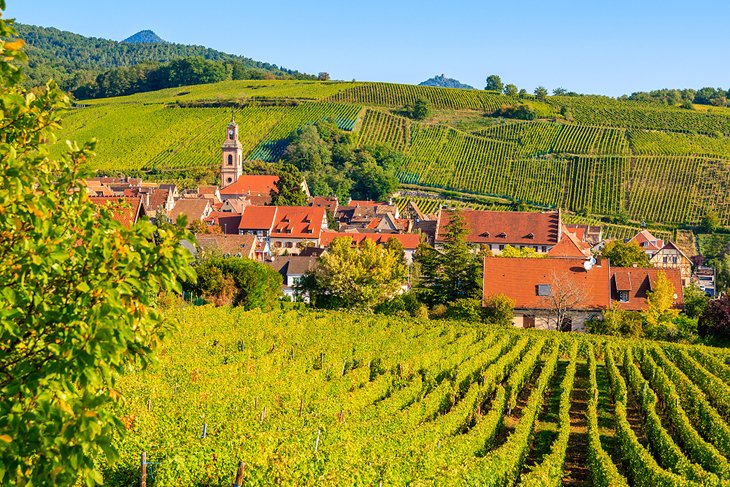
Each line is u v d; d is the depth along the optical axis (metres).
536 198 191.12
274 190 157.12
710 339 76.00
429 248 91.38
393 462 25.42
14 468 10.82
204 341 47.12
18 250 11.87
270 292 76.56
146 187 148.62
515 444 31.05
